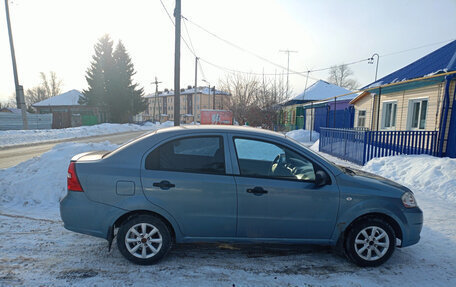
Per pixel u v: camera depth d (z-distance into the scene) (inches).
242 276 111.3
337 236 121.2
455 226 166.9
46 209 190.7
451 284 109.3
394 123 462.3
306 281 108.7
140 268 114.7
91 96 1657.2
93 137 847.7
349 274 114.8
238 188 116.9
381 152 364.8
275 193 117.8
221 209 117.0
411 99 408.5
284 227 119.6
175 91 482.0
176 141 122.3
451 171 246.2
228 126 134.3
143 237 116.1
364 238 121.5
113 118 1662.2
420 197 223.5
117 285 102.2
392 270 119.0
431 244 144.3
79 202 114.0
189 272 113.0
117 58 1633.9
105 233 114.7
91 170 115.6
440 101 343.3
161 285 103.2
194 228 117.7
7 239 139.2
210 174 118.3
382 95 493.4
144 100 1814.7
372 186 122.4
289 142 126.0
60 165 227.0
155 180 114.7
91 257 123.4
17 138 684.7
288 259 127.0
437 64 337.4
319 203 118.8
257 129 134.8
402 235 122.0
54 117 1255.5
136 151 119.7
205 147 122.5
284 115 1234.0
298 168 127.3
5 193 204.2
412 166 283.9
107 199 113.8
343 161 408.5
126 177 114.3
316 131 894.4
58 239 141.8
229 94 1138.7
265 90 1035.9
